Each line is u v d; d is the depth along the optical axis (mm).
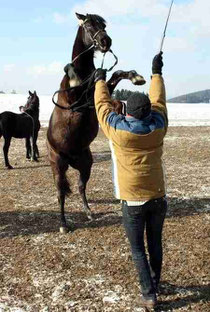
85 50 5723
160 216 3930
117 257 5414
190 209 7352
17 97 45750
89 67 5875
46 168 11711
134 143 3666
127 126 3645
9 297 4469
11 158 13602
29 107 12570
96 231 6379
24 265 5246
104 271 5023
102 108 3854
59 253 5586
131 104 3652
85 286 4664
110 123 3744
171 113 36562
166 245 5707
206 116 34719
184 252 5457
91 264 5230
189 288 4504
